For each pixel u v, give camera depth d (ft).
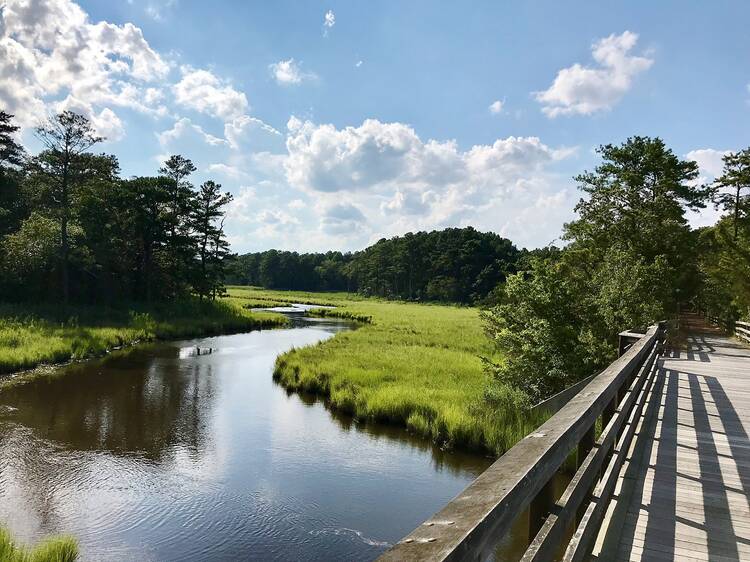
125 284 137.49
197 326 117.08
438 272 366.63
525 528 25.62
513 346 44.24
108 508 29.17
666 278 70.33
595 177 101.30
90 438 40.65
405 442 39.81
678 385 33.91
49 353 70.69
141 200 134.92
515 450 6.84
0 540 23.27
